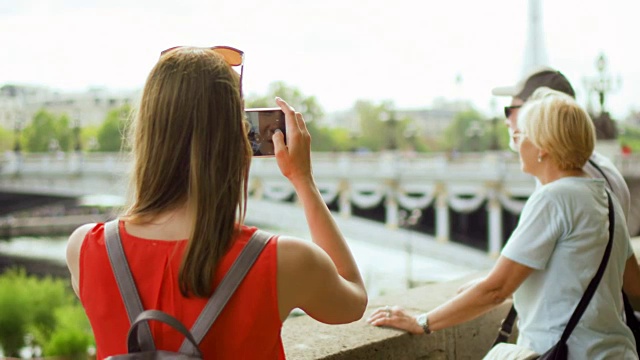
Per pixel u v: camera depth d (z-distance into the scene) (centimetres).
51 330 2389
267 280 113
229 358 112
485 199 3825
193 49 125
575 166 208
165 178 118
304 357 207
